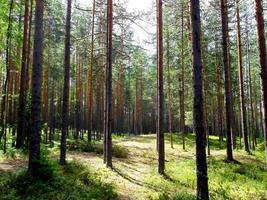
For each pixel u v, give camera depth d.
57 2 36.22
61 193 11.23
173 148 32.25
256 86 49.78
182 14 28.94
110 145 18.66
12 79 31.53
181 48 31.67
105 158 20.03
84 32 40.47
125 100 66.56
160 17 18.78
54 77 42.34
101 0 30.73
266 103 14.18
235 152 25.73
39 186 11.27
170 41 35.50
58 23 38.00
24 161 16.92
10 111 31.64
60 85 48.31
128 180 15.80
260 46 14.45
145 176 17.22
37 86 12.26
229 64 32.06
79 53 41.22
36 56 12.30
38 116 12.27
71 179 13.10
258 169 19.77
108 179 15.28
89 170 15.52
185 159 25.47
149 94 73.00
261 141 45.84
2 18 20.69
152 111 83.38
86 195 11.77
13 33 21.91
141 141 39.78
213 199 13.03
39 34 12.39
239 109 47.69
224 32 22.34
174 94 44.31
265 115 14.16
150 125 86.25
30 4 25.61
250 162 21.86
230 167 19.91
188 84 33.62
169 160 24.83
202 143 10.95
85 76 49.81
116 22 23.19
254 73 47.09
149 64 62.56
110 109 19.08
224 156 23.52
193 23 11.31
